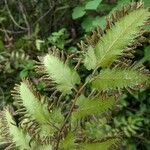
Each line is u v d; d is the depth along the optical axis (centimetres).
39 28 108
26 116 25
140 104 95
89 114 24
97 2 72
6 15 111
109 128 75
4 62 96
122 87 23
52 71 24
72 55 24
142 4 22
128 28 22
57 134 25
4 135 27
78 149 25
